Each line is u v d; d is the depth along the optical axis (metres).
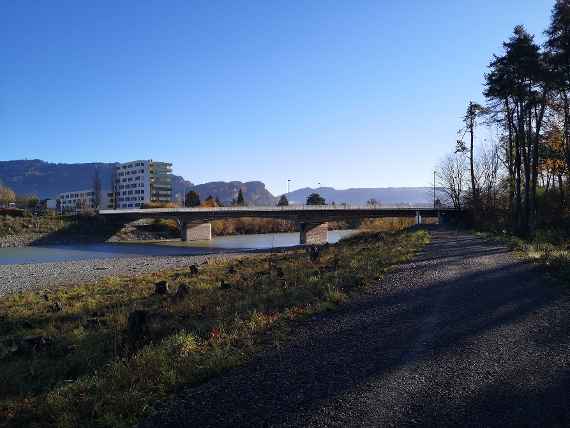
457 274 15.22
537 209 45.66
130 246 60.66
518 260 18.77
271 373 6.59
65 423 5.60
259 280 17.58
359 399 5.54
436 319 9.28
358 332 8.53
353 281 14.19
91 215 75.31
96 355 9.31
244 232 104.31
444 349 7.36
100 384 6.79
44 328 13.09
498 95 38.38
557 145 41.06
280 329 8.99
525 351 7.16
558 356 6.88
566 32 30.14
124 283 22.52
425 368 6.52
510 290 12.19
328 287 12.85
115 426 5.33
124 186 179.00
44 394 7.02
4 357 9.95
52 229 68.19
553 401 5.34
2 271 31.70
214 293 15.45
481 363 6.67
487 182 58.72
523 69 35.00
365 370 6.52
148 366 7.17
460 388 5.78
